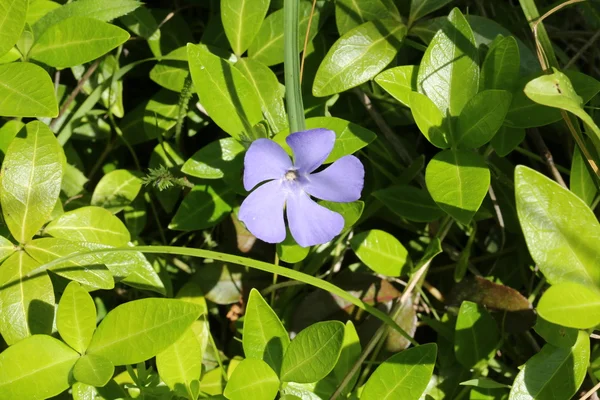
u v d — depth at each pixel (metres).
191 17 0.40
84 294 0.30
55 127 0.37
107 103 0.38
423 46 0.36
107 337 0.30
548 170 0.38
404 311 0.36
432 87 0.33
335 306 0.36
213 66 0.33
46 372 0.30
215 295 0.36
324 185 0.32
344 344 0.32
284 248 0.34
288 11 0.33
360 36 0.35
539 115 0.33
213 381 0.34
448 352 0.36
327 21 0.37
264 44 0.36
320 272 0.38
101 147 0.38
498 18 0.39
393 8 0.36
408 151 0.39
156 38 0.38
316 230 0.32
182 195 0.38
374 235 0.35
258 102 0.34
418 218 0.35
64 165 0.34
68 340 0.30
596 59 0.40
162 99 0.37
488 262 0.38
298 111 0.33
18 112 0.31
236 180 0.35
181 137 0.38
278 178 0.32
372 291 0.36
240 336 0.36
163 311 0.30
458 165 0.32
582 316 0.29
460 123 0.33
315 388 0.32
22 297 0.31
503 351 0.36
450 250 0.38
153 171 0.34
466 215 0.31
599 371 0.34
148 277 0.33
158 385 0.32
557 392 0.31
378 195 0.36
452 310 0.36
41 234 0.33
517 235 0.38
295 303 0.37
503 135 0.34
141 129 0.38
